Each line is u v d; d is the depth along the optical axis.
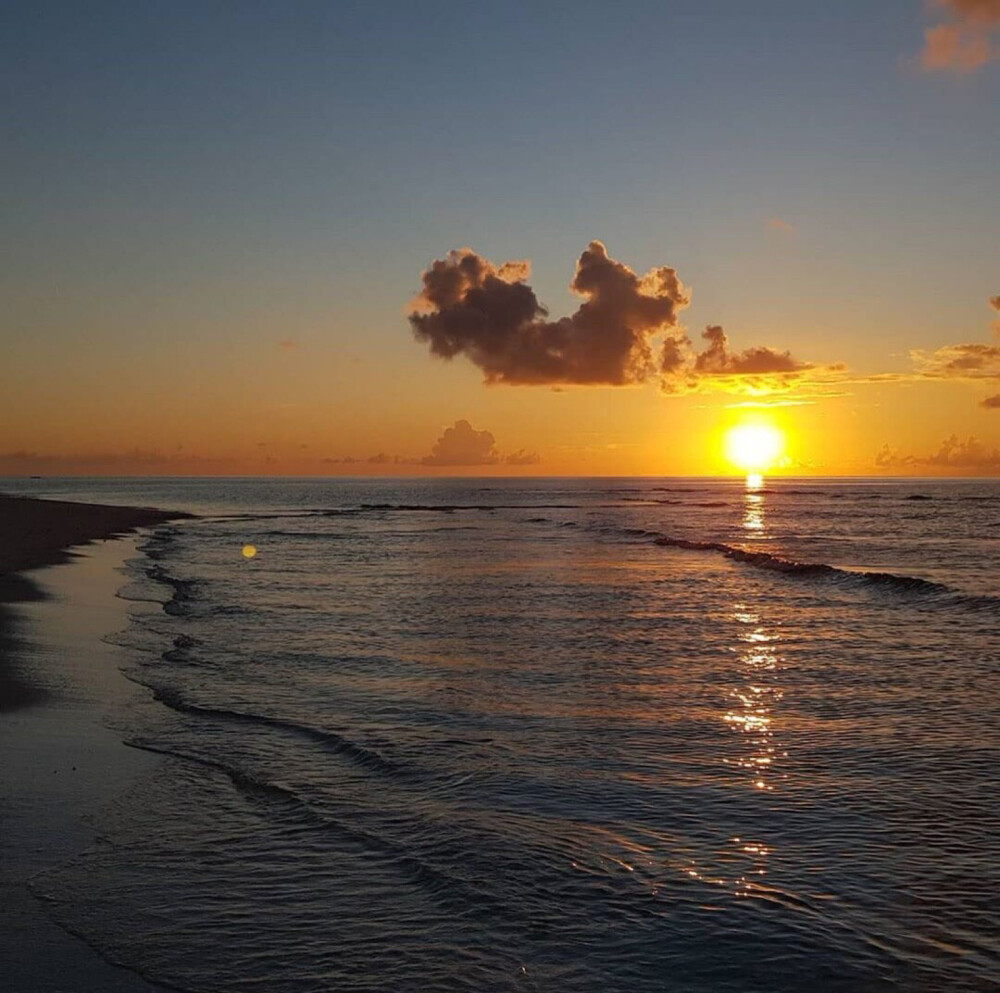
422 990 6.34
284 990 6.33
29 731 12.66
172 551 48.41
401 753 11.89
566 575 36.91
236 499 158.00
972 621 24.67
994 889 7.92
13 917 7.35
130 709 14.06
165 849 8.75
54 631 21.05
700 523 84.56
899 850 8.77
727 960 6.74
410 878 8.15
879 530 73.69
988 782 10.82
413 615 24.94
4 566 36.66
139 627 22.05
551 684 16.22
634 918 7.39
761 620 24.62
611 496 183.62
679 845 8.88
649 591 31.34
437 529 73.88
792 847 8.84
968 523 83.94
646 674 17.20
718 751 12.10
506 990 6.34
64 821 9.42
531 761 11.62
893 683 16.55
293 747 12.20
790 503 139.12
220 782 10.73
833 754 12.00
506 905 7.60
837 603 28.38
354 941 7.02
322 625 22.97
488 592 30.72
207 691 15.35
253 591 30.33
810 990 6.34
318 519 90.69
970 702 15.01
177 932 7.14
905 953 6.84
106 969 6.57
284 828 9.31
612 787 10.62
